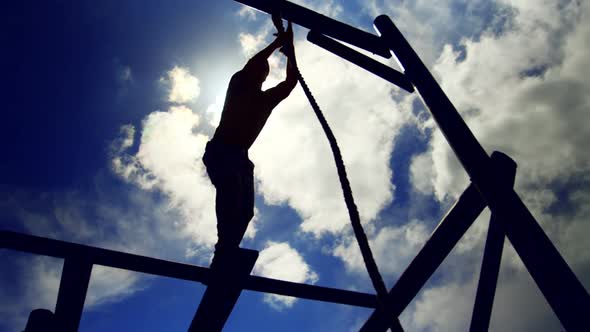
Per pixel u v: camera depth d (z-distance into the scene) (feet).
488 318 10.58
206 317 9.34
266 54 10.44
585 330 7.27
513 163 9.53
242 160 9.55
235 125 9.75
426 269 10.55
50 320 7.39
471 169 9.50
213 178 9.52
